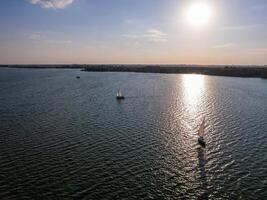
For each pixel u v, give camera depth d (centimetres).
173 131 5859
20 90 12694
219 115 7388
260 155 4541
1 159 4316
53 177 3775
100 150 4734
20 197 3303
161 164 4212
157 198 3328
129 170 4006
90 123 6494
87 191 3447
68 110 8006
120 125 6316
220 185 3616
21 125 6275
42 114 7431
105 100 9906
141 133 5703
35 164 4162
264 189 3506
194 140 5281
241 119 6925
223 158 4434
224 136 5522
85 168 4053
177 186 3594
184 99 10244
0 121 6625
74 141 5178
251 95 11312
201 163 4253
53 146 4906
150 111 7919
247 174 3891
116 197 3328
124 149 4794
